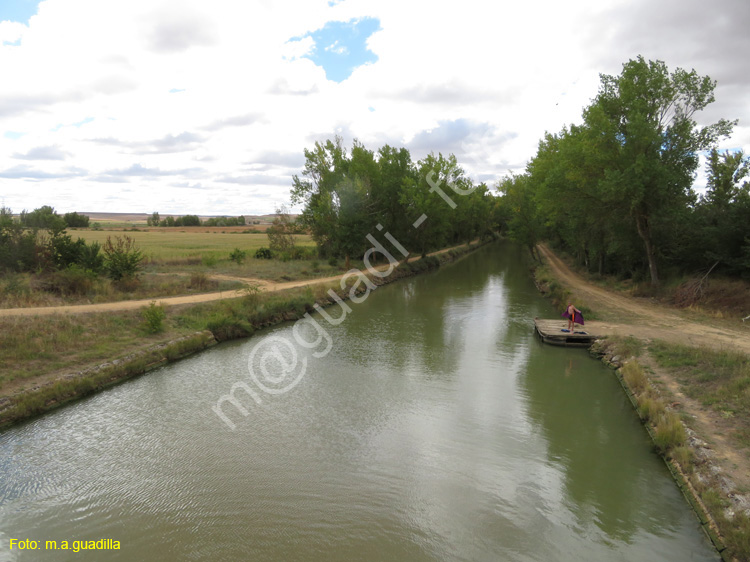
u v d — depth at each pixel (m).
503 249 87.38
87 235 84.62
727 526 7.09
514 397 13.89
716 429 9.88
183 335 19.25
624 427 11.77
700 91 24.77
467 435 11.46
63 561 7.26
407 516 8.33
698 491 8.24
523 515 8.34
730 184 29.33
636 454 10.37
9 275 24.59
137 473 9.77
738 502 7.31
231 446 10.94
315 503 8.72
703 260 25.36
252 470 9.88
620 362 16.03
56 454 10.55
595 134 25.86
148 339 18.23
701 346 15.25
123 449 10.79
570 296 27.52
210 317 21.06
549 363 17.12
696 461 8.91
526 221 48.69
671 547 7.38
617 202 25.75
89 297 23.03
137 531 7.96
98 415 12.65
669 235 27.27
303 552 7.44
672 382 13.04
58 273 24.20
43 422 12.13
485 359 17.77
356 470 9.88
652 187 23.94
